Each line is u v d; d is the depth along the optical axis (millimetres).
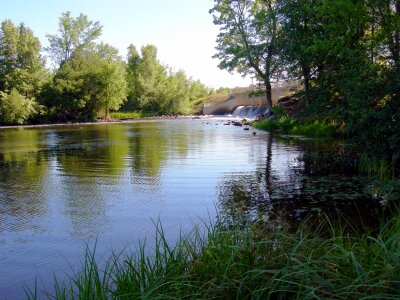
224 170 13328
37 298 5047
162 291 4176
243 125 38375
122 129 38219
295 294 3822
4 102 52562
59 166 15133
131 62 82438
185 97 75812
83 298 4125
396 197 8906
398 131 10984
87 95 60625
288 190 10148
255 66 38594
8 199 10086
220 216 8102
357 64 14305
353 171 12297
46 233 7496
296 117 28984
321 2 19797
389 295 3500
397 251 4184
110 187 11203
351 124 12758
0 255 6465
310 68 25859
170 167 14211
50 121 58844
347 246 4965
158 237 7039
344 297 3561
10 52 57750
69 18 66938
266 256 4574
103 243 6879
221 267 4441
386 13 15164
